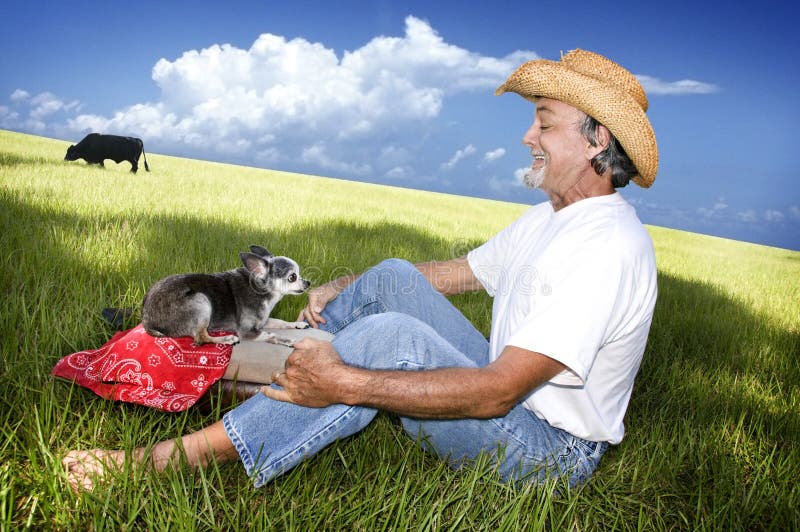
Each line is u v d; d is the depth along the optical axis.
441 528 2.25
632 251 2.13
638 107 2.19
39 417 2.54
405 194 33.41
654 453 3.00
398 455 2.76
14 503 2.14
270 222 9.44
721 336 5.83
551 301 2.06
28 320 3.52
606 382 2.32
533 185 2.50
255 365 3.08
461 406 1.99
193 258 5.71
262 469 2.22
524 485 2.37
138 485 2.19
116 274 4.83
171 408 2.66
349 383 2.04
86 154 20.36
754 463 3.15
